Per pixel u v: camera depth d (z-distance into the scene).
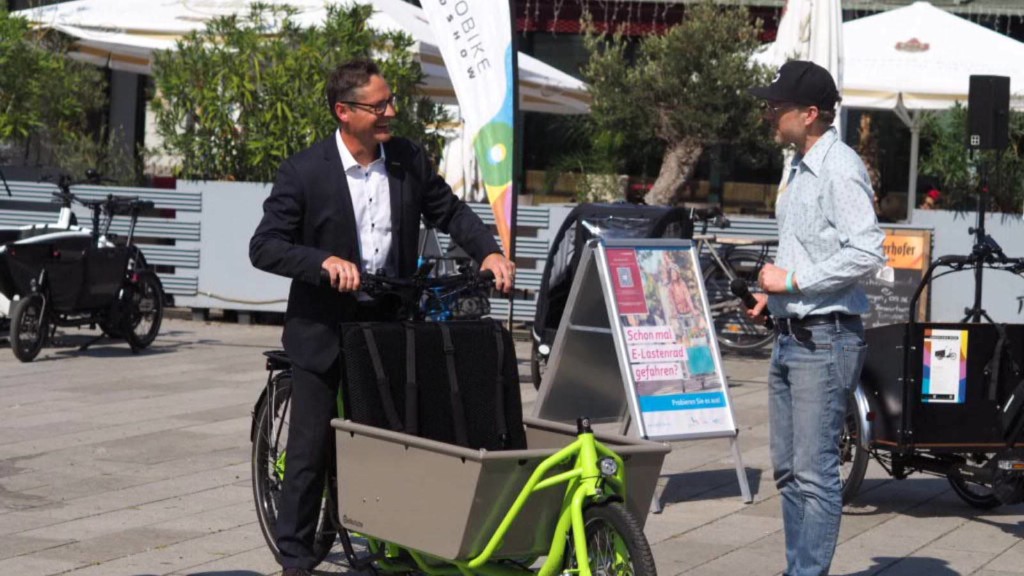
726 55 14.05
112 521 6.41
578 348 7.22
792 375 5.12
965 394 6.72
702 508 7.01
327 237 5.11
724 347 12.61
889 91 12.90
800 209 5.07
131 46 13.85
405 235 5.20
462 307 10.16
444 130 14.42
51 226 11.41
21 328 10.69
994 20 19.55
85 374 10.41
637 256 7.21
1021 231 12.55
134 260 11.52
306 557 5.10
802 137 5.10
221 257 13.37
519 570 4.65
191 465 7.60
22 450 7.86
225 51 13.27
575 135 20.03
